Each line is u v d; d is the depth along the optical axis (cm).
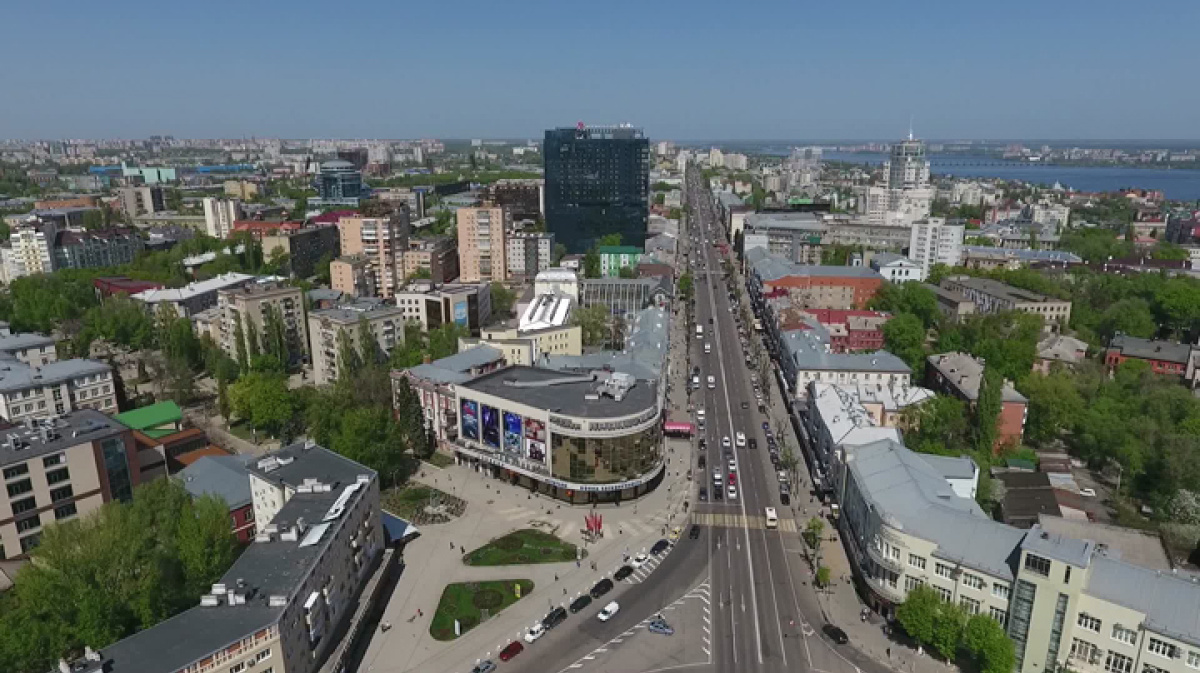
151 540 12156
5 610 11919
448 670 11844
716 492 17975
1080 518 15300
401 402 19625
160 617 11225
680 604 13600
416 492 17850
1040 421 19975
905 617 12012
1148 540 13575
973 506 13400
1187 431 18138
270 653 9688
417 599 13712
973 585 11700
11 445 14338
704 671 11825
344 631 11906
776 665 11975
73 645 10456
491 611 13375
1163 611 10006
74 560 10900
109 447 15300
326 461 14850
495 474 18750
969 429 19350
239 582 10419
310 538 11625
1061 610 10644
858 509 14300
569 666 11962
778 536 15962
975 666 11819
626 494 17600
